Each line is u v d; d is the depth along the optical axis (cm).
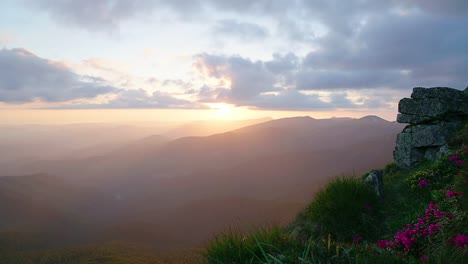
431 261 399
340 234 859
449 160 1130
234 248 420
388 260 365
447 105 1585
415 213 879
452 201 648
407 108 1697
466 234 498
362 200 948
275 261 356
